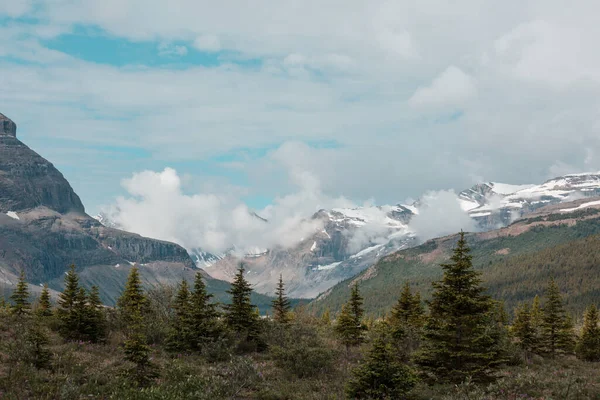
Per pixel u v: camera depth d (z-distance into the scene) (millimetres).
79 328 32656
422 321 48406
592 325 51906
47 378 19469
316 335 42438
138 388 19375
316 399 20906
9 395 16750
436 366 24969
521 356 40875
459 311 24922
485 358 24109
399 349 33594
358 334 43750
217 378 18641
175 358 30281
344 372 27469
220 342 31547
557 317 52281
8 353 23078
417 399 20938
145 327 35719
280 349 28812
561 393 21047
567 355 55000
